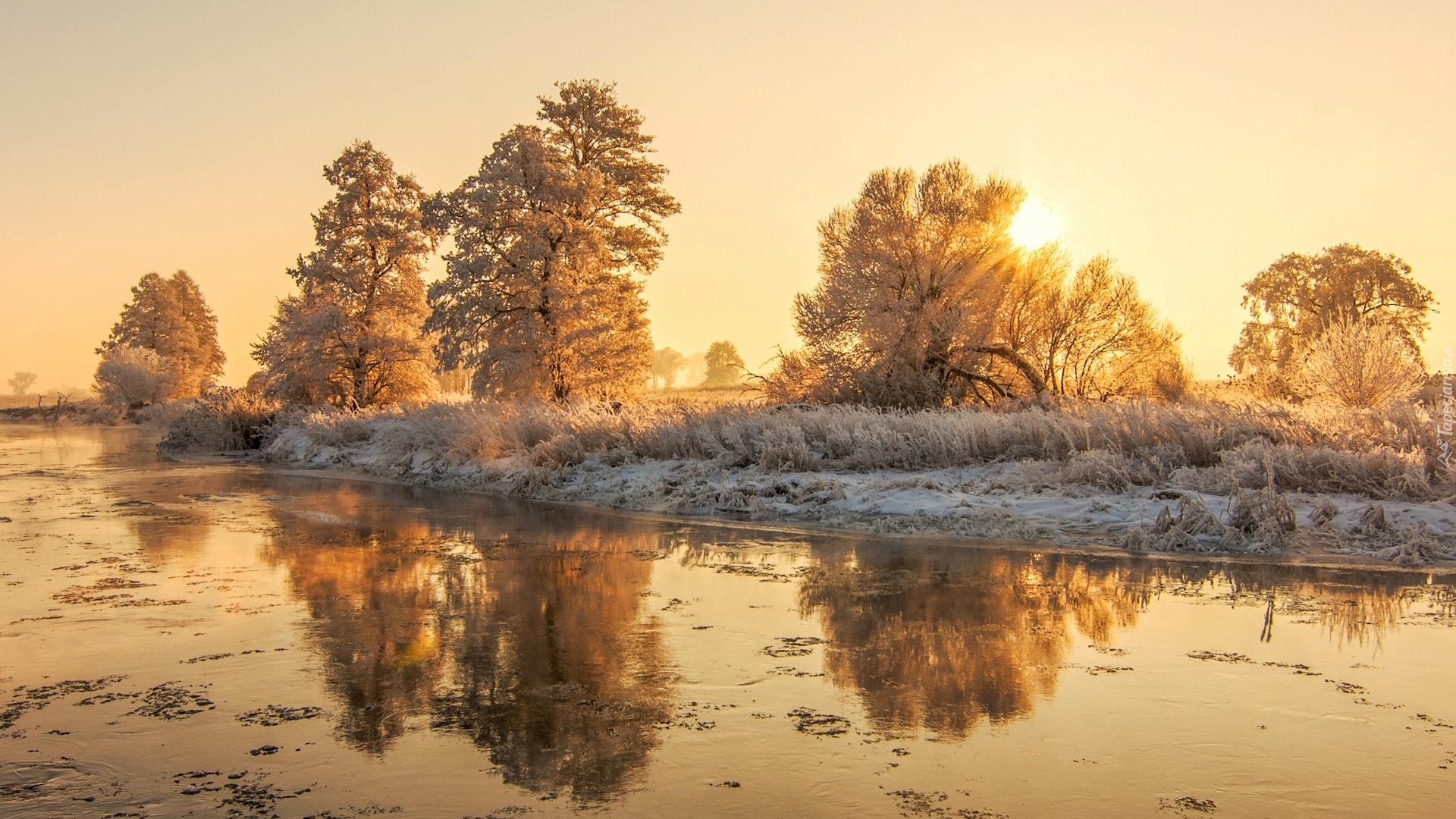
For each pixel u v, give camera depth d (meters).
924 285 24.64
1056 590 8.69
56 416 58.53
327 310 34.69
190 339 68.94
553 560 10.37
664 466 17.28
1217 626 7.38
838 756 4.86
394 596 8.59
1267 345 46.44
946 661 6.54
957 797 4.37
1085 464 13.41
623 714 5.50
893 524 12.24
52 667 6.46
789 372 26.27
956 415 17.88
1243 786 4.49
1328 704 5.60
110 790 4.49
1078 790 4.45
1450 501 11.43
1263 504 10.88
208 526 13.02
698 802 4.32
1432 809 4.24
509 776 4.64
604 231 32.81
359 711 5.56
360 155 36.56
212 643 7.03
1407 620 7.55
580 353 29.42
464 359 30.02
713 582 9.12
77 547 11.32
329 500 16.27
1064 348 24.94
